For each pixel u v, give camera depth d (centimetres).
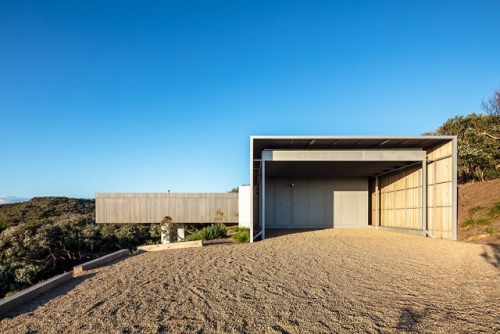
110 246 2056
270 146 1109
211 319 354
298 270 592
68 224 1888
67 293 477
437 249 819
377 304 395
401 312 365
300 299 419
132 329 331
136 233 2233
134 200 2311
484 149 1565
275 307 389
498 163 1559
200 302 412
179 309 388
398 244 923
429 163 1112
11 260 1580
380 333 311
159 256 793
